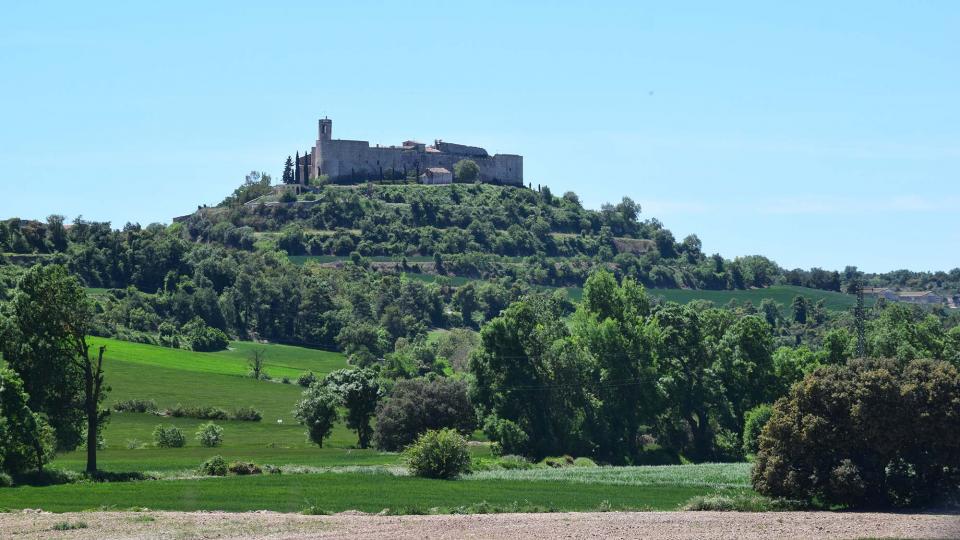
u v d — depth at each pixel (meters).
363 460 117.62
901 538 57.81
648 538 59.19
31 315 103.62
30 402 104.44
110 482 90.75
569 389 139.62
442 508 74.62
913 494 77.94
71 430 106.00
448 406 136.75
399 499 80.00
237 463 100.38
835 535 59.41
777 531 61.38
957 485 77.50
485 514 71.69
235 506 75.62
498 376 140.75
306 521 67.00
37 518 68.75
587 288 157.88
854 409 77.19
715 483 93.44
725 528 62.81
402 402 135.88
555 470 108.50
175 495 81.25
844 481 75.56
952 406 77.06
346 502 77.94
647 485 91.81
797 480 77.69
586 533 61.19
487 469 111.62
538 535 60.56
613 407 140.75
